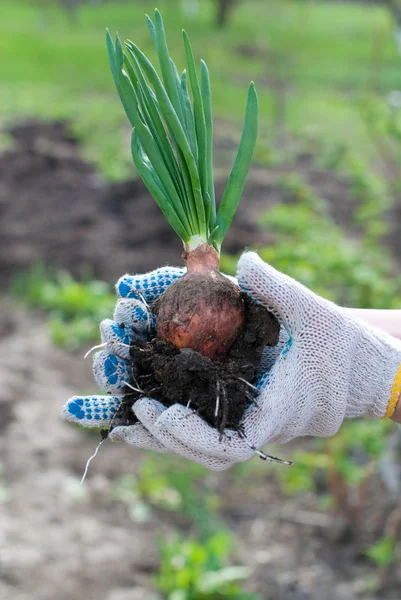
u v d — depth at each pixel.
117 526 2.04
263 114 6.30
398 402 1.32
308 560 1.98
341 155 4.85
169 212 1.30
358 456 2.29
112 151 5.11
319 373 1.29
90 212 4.12
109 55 1.28
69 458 2.29
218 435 1.25
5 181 4.46
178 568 1.83
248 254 1.27
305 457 2.05
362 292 2.30
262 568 1.95
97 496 2.14
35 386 2.65
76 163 4.84
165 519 2.10
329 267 2.14
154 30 1.28
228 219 1.31
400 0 3.65
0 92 6.89
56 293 3.26
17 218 3.99
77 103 6.66
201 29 9.75
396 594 1.85
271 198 4.30
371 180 3.38
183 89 1.32
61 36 10.09
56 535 1.96
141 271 3.57
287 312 1.28
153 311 1.32
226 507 2.18
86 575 1.84
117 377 1.29
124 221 4.06
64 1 11.05
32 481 2.16
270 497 2.22
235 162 1.30
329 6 12.60
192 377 1.26
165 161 1.30
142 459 2.33
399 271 3.38
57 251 3.70
